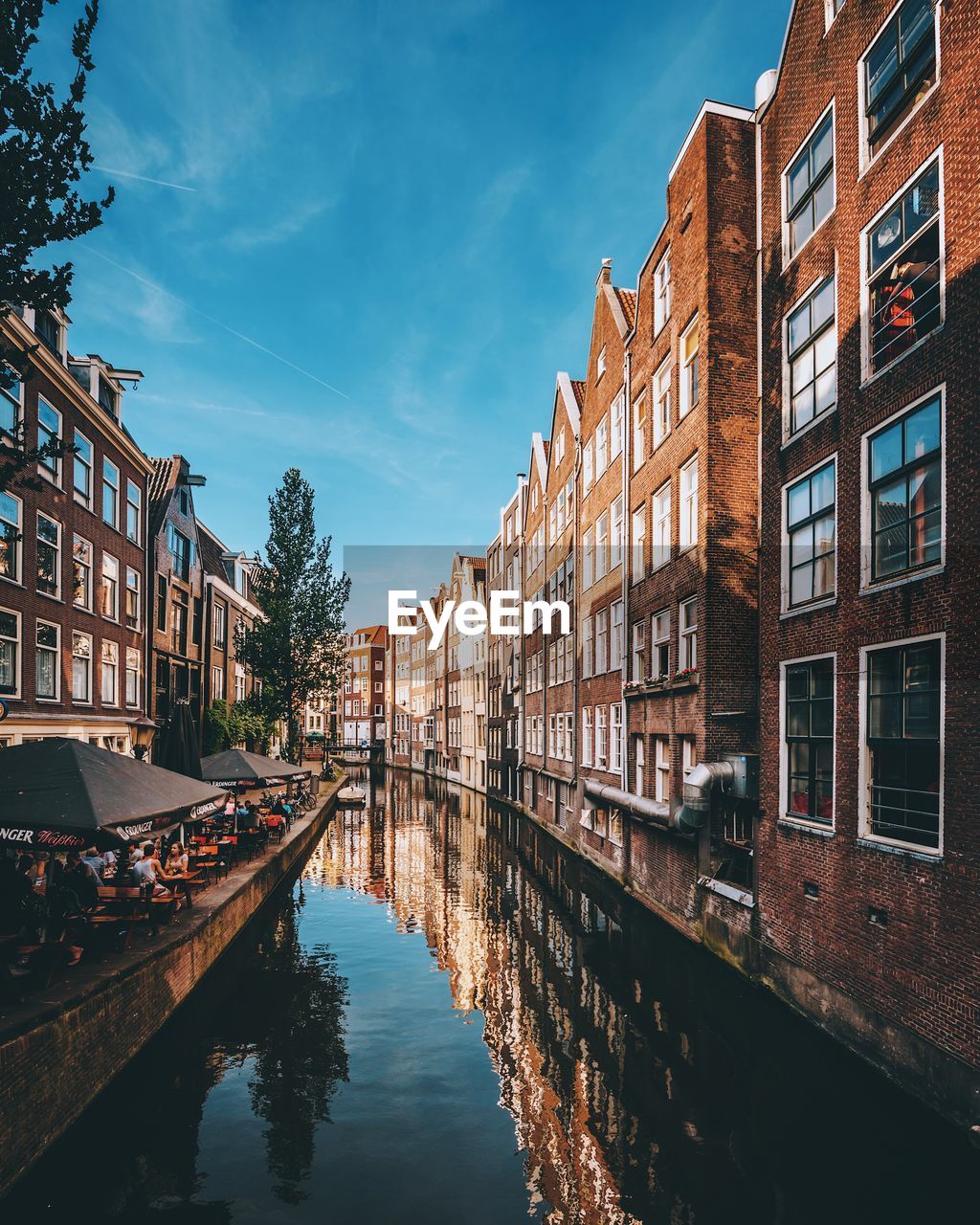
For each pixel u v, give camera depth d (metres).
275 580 34.75
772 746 11.30
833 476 10.25
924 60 8.69
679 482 15.07
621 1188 6.75
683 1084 8.74
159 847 14.65
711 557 13.41
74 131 6.85
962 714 7.48
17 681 15.52
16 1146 6.31
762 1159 7.18
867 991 8.80
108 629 20.55
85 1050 7.54
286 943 14.84
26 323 15.27
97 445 19.64
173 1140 7.54
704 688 13.23
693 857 13.78
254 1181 6.83
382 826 32.47
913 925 8.03
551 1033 10.32
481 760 47.25
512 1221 6.29
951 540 7.78
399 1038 10.15
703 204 13.74
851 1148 7.34
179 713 17.77
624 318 20.30
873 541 9.27
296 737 39.50
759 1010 10.77
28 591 15.91
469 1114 8.12
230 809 19.09
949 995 7.46
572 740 25.06
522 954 13.98
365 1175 6.95
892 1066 8.30
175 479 26.61
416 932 15.59
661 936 14.88
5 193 6.50
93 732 19.22
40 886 12.95
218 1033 10.34
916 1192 6.63
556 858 24.36
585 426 24.23
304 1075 9.05
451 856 24.97
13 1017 6.68
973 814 7.27
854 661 9.41
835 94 10.38
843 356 9.91
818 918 9.91
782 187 11.99
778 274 12.01
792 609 11.02
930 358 8.24
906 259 8.88
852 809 9.27
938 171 8.29
